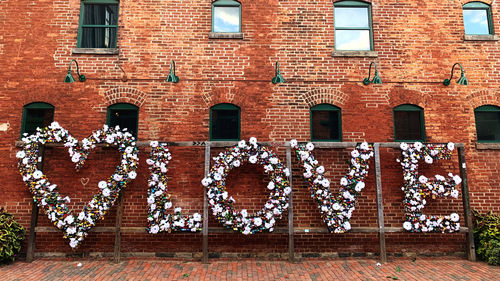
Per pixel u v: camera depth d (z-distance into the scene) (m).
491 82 7.56
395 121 7.50
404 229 6.58
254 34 7.60
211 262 6.55
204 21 7.61
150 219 6.43
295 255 6.91
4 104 7.18
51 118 7.30
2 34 7.41
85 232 6.41
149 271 6.02
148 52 7.47
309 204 7.06
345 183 6.55
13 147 7.05
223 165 6.60
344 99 7.44
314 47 7.60
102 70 7.37
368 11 7.84
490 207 7.14
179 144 6.67
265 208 6.56
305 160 6.75
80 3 7.64
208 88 7.41
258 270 6.10
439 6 7.82
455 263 6.49
